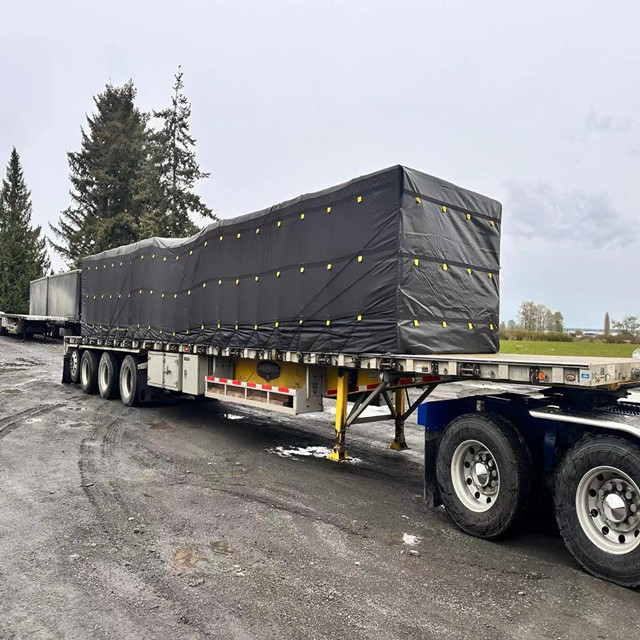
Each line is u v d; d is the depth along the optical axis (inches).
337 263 221.1
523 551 157.2
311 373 258.1
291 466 249.0
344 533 167.8
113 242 1434.5
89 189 1524.4
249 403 287.3
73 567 139.4
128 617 115.3
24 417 357.4
